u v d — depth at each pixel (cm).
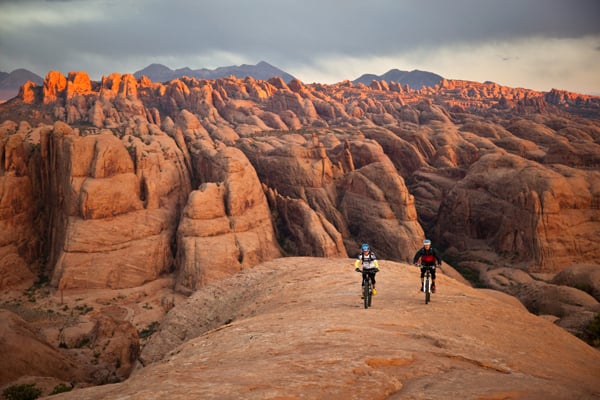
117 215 9594
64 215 9800
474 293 1838
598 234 9306
